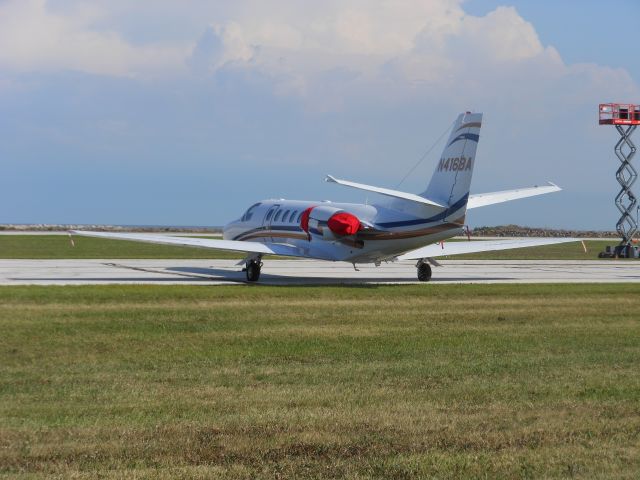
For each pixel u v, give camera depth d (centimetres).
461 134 12356
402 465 3522
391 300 10219
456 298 10531
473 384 5162
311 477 3375
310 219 14125
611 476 3403
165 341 6775
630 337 7269
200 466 3488
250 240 15700
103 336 6956
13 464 3488
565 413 4412
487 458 3625
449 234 12456
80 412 4366
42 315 8188
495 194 13400
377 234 13188
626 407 4559
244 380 5259
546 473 3434
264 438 3897
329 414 4356
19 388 4962
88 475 3353
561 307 9600
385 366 5781
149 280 13850
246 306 9331
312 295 10650
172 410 4425
